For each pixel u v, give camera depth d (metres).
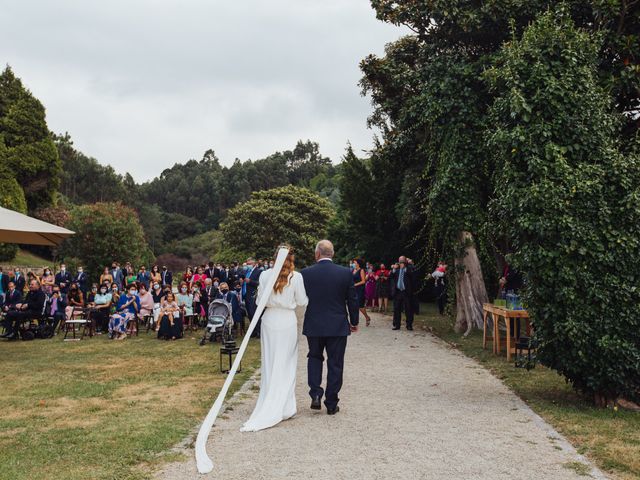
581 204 6.91
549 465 4.69
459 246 15.24
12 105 44.19
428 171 16.70
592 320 6.81
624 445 5.24
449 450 5.07
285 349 6.41
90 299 17.64
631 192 6.80
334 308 6.51
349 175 28.44
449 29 14.28
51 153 45.16
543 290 7.00
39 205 45.66
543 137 7.23
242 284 15.70
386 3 14.90
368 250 27.84
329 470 4.54
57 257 38.16
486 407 6.83
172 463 4.75
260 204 61.28
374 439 5.43
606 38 11.57
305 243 59.91
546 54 7.60
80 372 9.57
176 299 16.14
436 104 13.98
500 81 8.34
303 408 6.78
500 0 13.12
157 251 86.31
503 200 7.46
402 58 16.97
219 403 5.84
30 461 4.79
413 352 11.60
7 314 14.57
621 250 6.78
